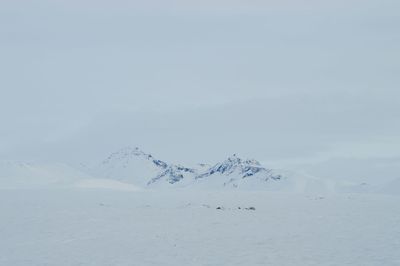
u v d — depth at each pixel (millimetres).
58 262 32906
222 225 48250
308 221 50625
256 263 32125
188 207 64562
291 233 43156
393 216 54281
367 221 50188
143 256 34469
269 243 38719
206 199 84750
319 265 31250
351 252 34781
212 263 32250
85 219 52562
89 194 97625
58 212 58625
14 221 50938
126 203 72938
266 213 57781
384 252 34562
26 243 39438
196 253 35312
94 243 39219
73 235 42906
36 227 47219
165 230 45406
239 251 35812
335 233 42812
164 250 36438
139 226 47812
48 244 38875
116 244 38750
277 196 96250
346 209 62250
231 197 92250
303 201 77750
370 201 77062
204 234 43094
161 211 59906
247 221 50969
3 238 41781
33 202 72688
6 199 78938
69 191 111875
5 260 33594
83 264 32375
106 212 58781
